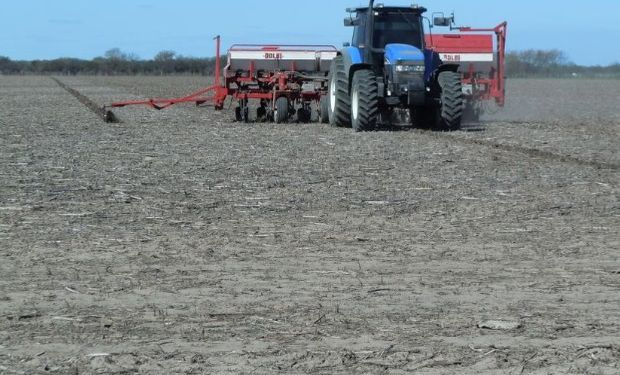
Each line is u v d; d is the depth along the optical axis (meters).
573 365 8.38
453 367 8.34
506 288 11.13
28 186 18.59
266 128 33.12
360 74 31.14
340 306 10.29
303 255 12.88
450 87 31.50
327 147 26.17
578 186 19.06
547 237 14.12
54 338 9.12
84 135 30.62
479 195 17.89
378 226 14.95
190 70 188.12
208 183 19.19
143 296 10.70
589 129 34.06
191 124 35.66
